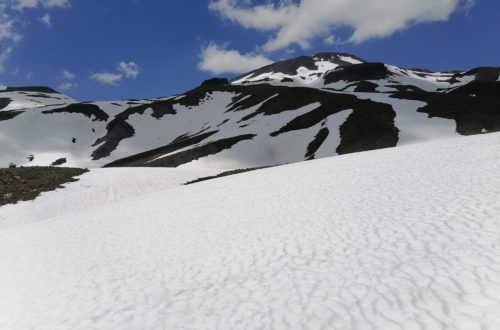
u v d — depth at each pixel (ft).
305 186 73.87
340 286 29.14
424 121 231.50
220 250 43.37
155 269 41.04
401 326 22.72
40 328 31.53
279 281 32.12
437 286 26.20
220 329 26.32
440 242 33.55
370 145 206.80
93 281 40.70
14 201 114.42
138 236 57.16
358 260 33.30
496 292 24.03
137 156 329.52
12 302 38.91
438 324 22.15
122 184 142.20
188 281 35.96
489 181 51.34
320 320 25.08
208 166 217.36
